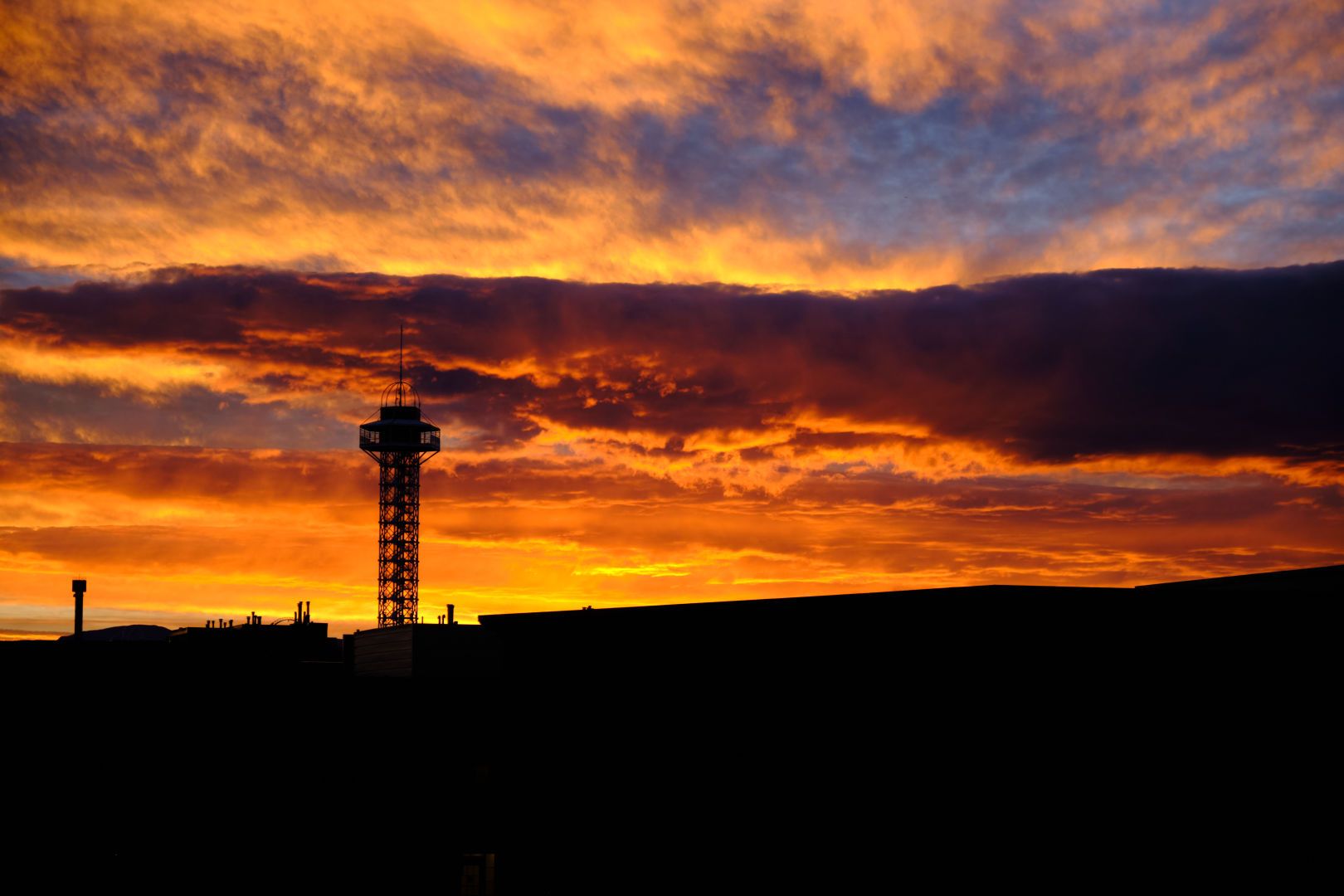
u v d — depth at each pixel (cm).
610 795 4694
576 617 4947
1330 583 3672
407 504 17800
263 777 6356
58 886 5959
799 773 4147
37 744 6109
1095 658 3709
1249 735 3544
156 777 6228
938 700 3878
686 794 4444
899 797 3903
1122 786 3622
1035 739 3722
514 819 5041
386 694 6606
